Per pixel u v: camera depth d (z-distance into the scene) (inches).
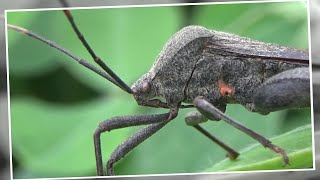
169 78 5.2
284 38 5.3
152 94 5.2
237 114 5.4
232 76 5.2
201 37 5.1
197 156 5.3
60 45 5.3
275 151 4.8
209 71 5.2
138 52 5.3
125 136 5.2
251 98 5.2
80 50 5.3
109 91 5.2
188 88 5.2
